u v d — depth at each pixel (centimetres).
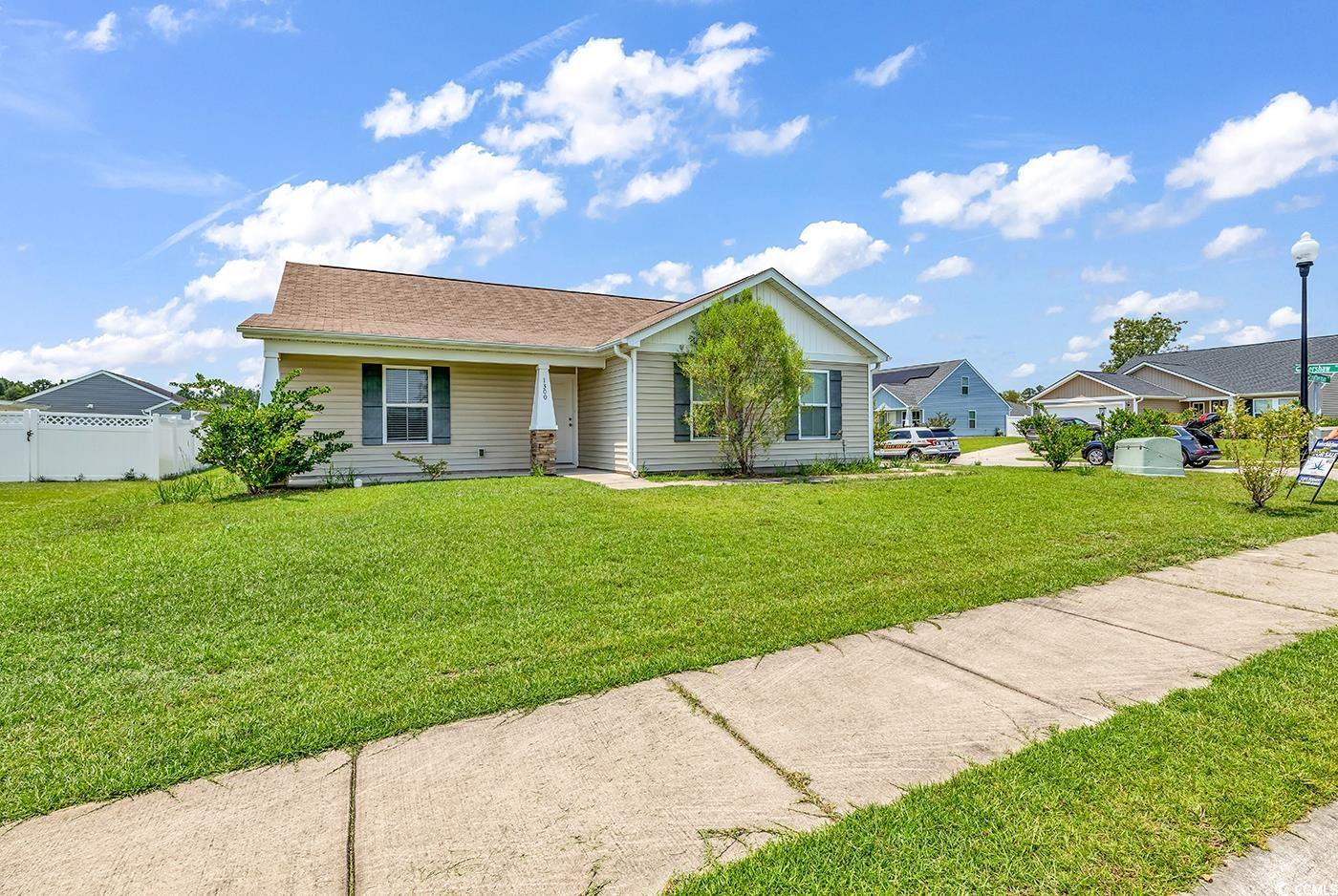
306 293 1342
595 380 1473
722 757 264
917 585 518
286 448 1016
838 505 915
